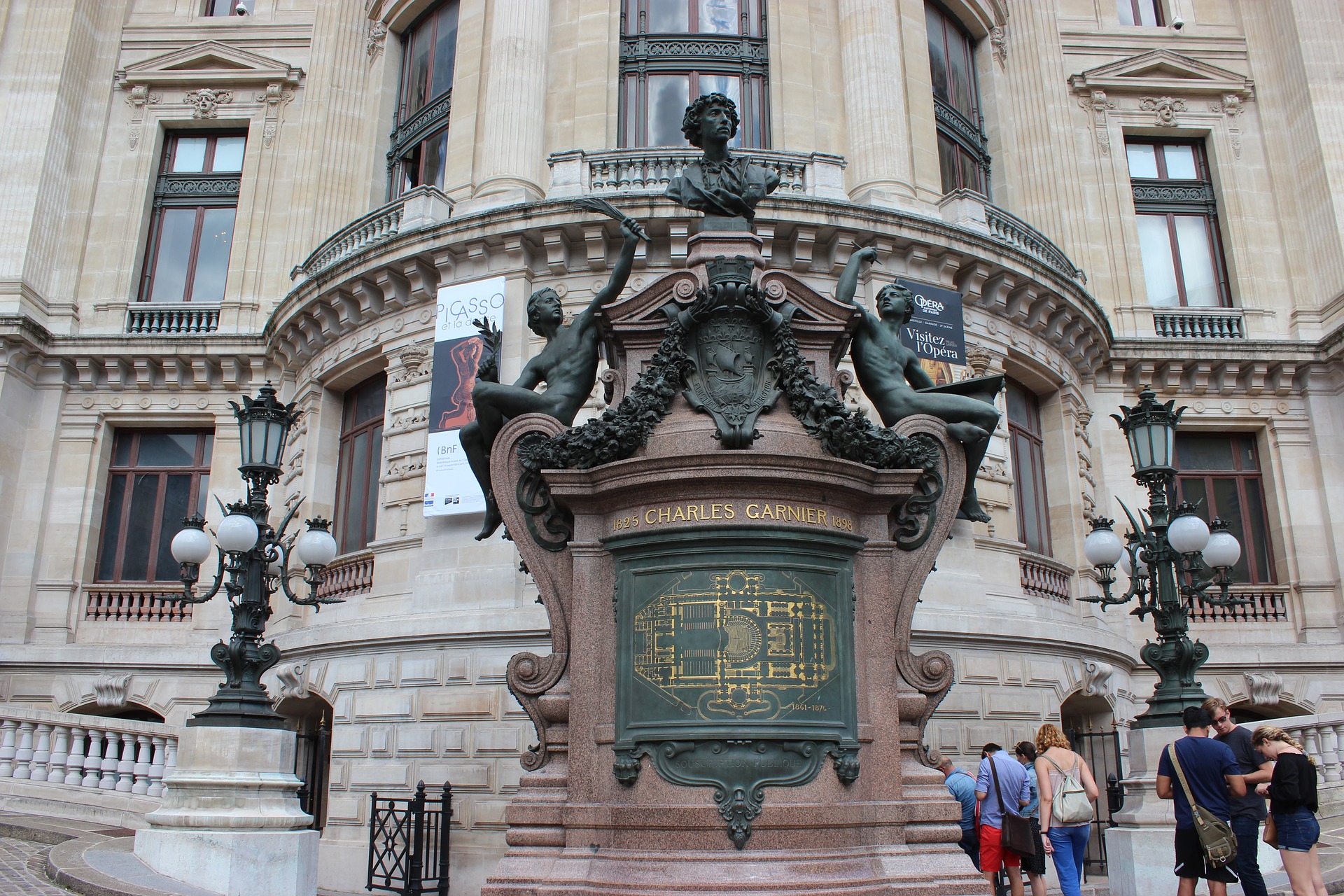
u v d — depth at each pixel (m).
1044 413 20.64
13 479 22.41
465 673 15.22
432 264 17.69
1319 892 7.82
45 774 15.08
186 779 10.16
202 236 25.34
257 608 11.02
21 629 21.58
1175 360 22.72
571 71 19.67
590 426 7.43
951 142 22.28
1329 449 22.95
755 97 20.27
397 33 23.70
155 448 23.73
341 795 15.75
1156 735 11.09
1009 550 17.44
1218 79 26.00
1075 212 24.50
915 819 6.93
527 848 6.82
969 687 15.81
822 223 16.84
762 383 7.47
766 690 6.77
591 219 16.53
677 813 6.54
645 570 7.11
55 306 23.80
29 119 24.52
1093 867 17.55
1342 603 22.03
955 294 17.86
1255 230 25.06
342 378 19.64
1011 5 24.75
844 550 7.30
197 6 27.02
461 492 16.09
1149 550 11.76
